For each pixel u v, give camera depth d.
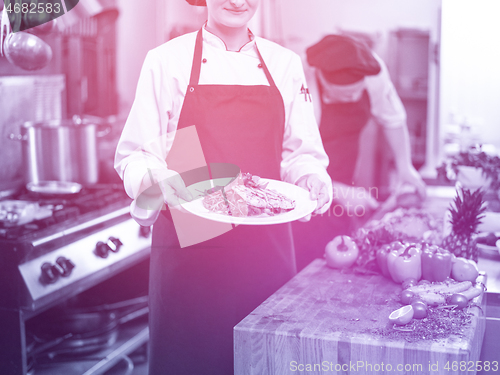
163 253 1.55
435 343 1.09
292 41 3.34
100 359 2.27
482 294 1.37
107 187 2.55
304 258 2.24
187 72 1.50
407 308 1.21
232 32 1.53
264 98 1.52
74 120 2.51
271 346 1.17
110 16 2.92
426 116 3.34
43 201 2.27
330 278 1.52
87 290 2.49
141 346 2.59
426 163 3.39
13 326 1.82
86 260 2.01
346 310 1.28
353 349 1.11
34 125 2.37
